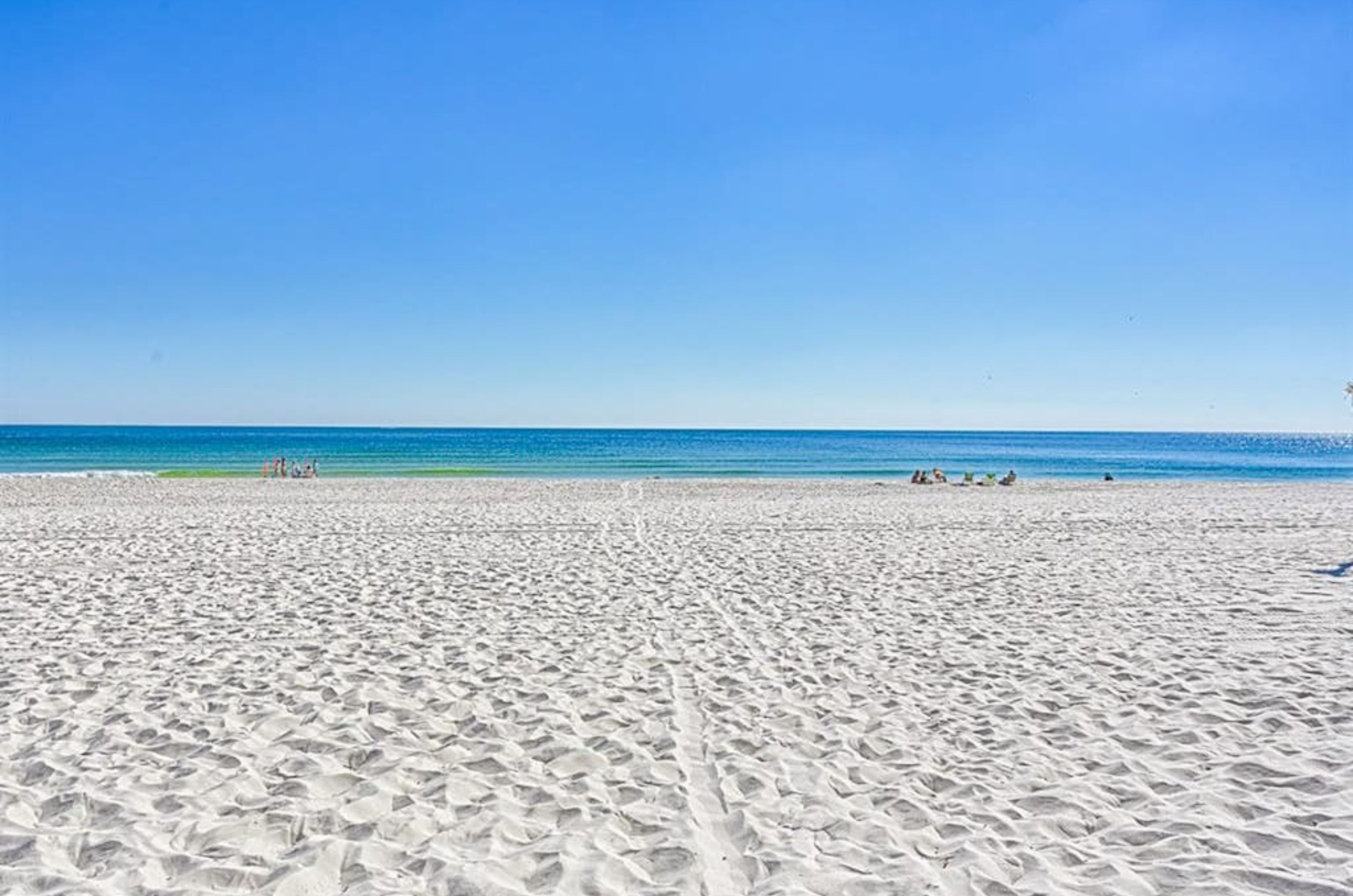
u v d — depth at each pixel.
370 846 3.91
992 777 4.79
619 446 78.00
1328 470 48.69
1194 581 10.67
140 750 5.08
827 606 9.23
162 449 61.94
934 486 28.53
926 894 3.49
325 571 11.14
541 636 7.91
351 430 179.25
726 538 14.48
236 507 19.38
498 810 4.31
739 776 4.79
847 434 189.12
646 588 10.19
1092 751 5.16
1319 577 10.88
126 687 6.28
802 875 3.66
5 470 39.75
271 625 8.24
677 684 6.47
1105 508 20.08
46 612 8.70
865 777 4.80
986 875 3.65
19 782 4.64
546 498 22.50
